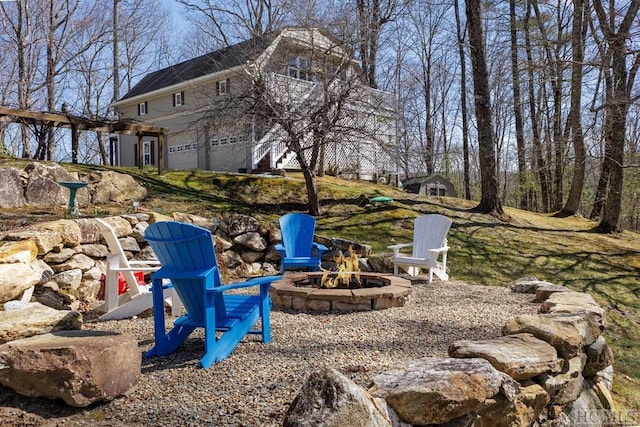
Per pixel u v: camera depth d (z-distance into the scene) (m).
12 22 16.70
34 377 2.43
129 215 6.38
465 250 9.19
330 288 5.17
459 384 2.29
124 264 4.62
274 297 4.98
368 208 10.91
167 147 18.86
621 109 10.87
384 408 2.14
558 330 3.17
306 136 9.46
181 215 6.95
